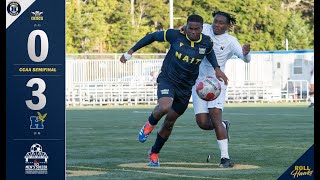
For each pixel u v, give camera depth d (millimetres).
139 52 110688
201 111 23422
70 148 29500
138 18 113375
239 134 36938
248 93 88312
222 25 23375
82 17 108375
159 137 22641
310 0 122500
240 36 111562
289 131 38844
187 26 22094
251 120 49094
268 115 55344
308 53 90562
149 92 86438
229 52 23609
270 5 114125
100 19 109188
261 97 88625
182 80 22359
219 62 23562
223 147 22781
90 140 33688
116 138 34875
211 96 22828
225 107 71625
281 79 91062
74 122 48406
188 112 62062
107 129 41562
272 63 90375
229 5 111312
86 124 46281
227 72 89750
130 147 29938
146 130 23078
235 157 25516
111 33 110125
